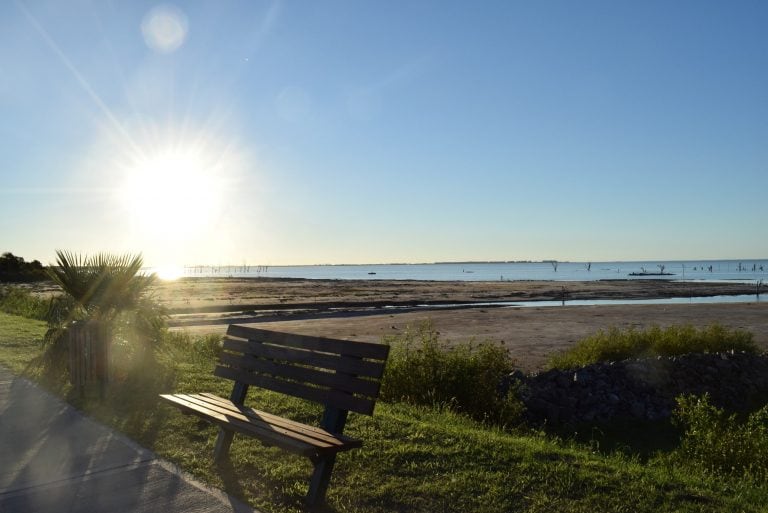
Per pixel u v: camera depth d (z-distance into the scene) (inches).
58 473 187.2
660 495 177.9
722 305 1685.5
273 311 1595.7
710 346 613.3
